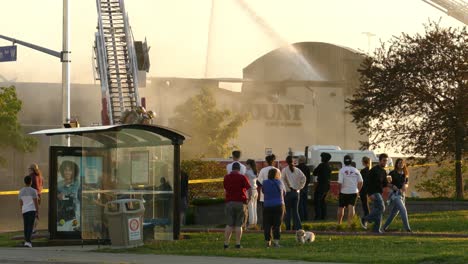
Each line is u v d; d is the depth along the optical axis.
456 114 67.06
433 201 58.62
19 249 38.09
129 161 39.38
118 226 37.34
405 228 41.94
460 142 67.50
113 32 86.88
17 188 124.94
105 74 83.06
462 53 67.06
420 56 67.69
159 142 39.59
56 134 39.25
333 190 74.12
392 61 68.94
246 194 35.38
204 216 52.84
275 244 35.69
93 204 39.22
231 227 35.28
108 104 81.12
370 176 41.59
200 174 67.12
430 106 68.19
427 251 32.41
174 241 38.97
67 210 40.41
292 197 41.94
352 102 70.94
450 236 39.62
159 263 30.31
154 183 39.66
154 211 39.59
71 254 34.97
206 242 38.19
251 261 30.42
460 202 57.88
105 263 30.59
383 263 28.88
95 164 39.25
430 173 81.56
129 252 35.53
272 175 35.75
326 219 52.34
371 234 40.94
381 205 41.53
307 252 33.12
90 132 38.25
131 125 37.72
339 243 36.34
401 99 68.50
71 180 40.53
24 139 110.69
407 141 69.19
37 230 49.75
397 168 41.88
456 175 67.75
